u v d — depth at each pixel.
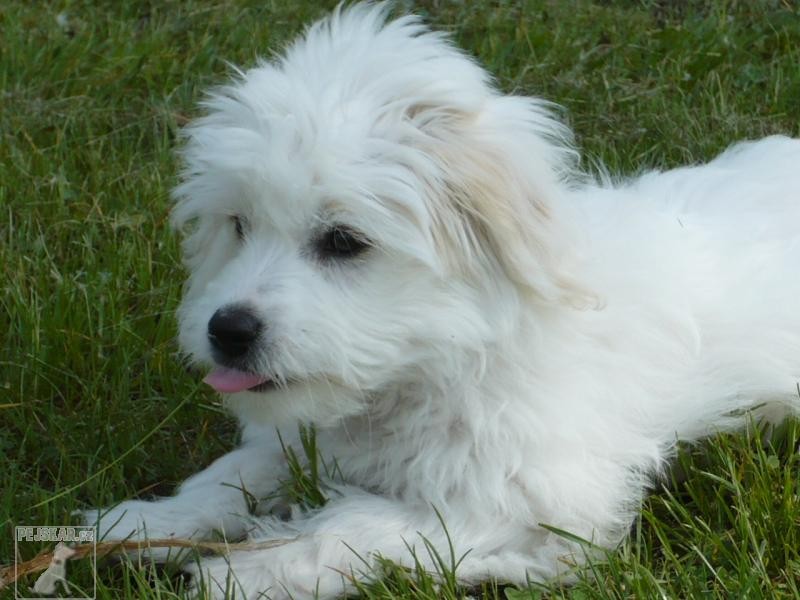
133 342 6.17
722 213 5.69
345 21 5.09
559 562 4.58
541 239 4.57
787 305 5.40
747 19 9.12
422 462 4.73
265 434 5.31
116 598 4.45
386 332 4.48
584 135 7.76
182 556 4.75
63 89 8.51
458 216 4.52
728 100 8.12
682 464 5.07
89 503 5.23
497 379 4.68
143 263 6.70
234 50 9.03
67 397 5.93
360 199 4.33
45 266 6.68
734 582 4.25
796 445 5.31
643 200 5.60
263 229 4.59
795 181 5.92
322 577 4.45
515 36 8.97
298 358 4.42
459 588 4.49
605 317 4.96
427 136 4.47
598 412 4.87
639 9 9.41
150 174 7.56
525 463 4.68
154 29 9.38
